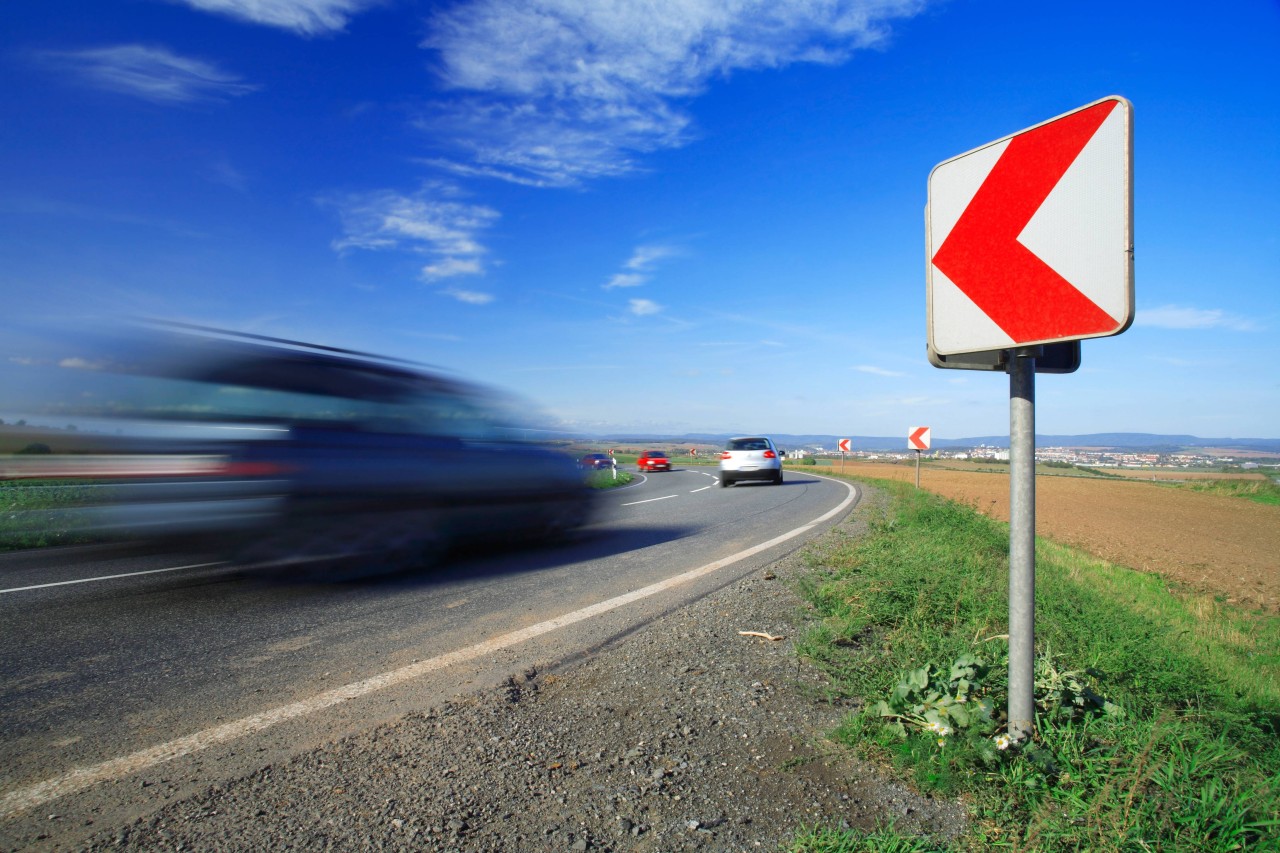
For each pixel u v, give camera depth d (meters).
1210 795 2.09
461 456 6.92
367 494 6.04
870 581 5.24
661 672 3.56
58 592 5.43
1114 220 2.02
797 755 2.62
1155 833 1.98
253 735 2.80
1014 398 2.38
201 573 6.20
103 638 4.20
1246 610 7.03
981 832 2.10
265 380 5.77
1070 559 8.70
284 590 5.61
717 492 18.89
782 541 8.54
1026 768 2.31
